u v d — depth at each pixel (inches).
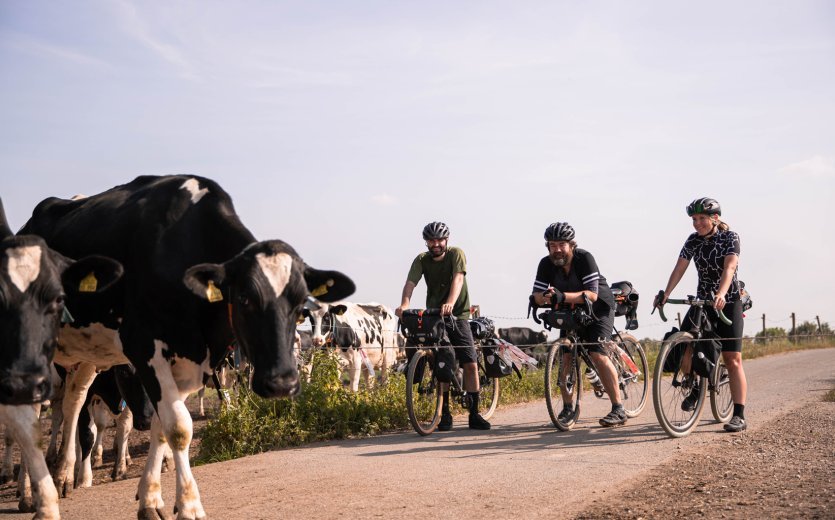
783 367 645.9
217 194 238.8
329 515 212.5
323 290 217.3
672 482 231.5
